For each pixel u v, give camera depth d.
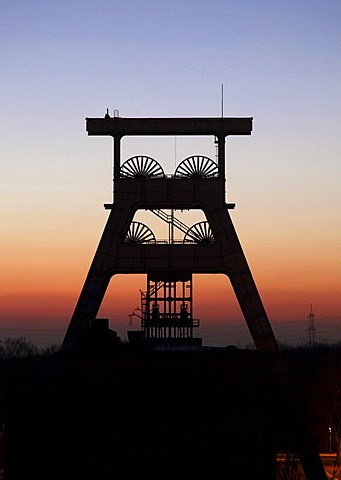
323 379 104.88
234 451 47.75
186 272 75.12
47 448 48.22
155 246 73.81
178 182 74.44
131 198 74.31
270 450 48.25
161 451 47.69
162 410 48.00
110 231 74.00
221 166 74.81
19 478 48.12
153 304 75.75
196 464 47.69
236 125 75.25
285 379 69.56
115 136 75.31
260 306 73.12
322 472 58.72
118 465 47.53
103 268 73.62
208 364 48.28
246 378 48.34
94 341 54.44
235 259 73.62
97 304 73.31
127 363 48.06
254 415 48.16
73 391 47.94
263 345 72.62
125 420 47.81
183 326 75.06
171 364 48.19
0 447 79.25
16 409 48.62
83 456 47.66
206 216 74.19
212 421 48.00
